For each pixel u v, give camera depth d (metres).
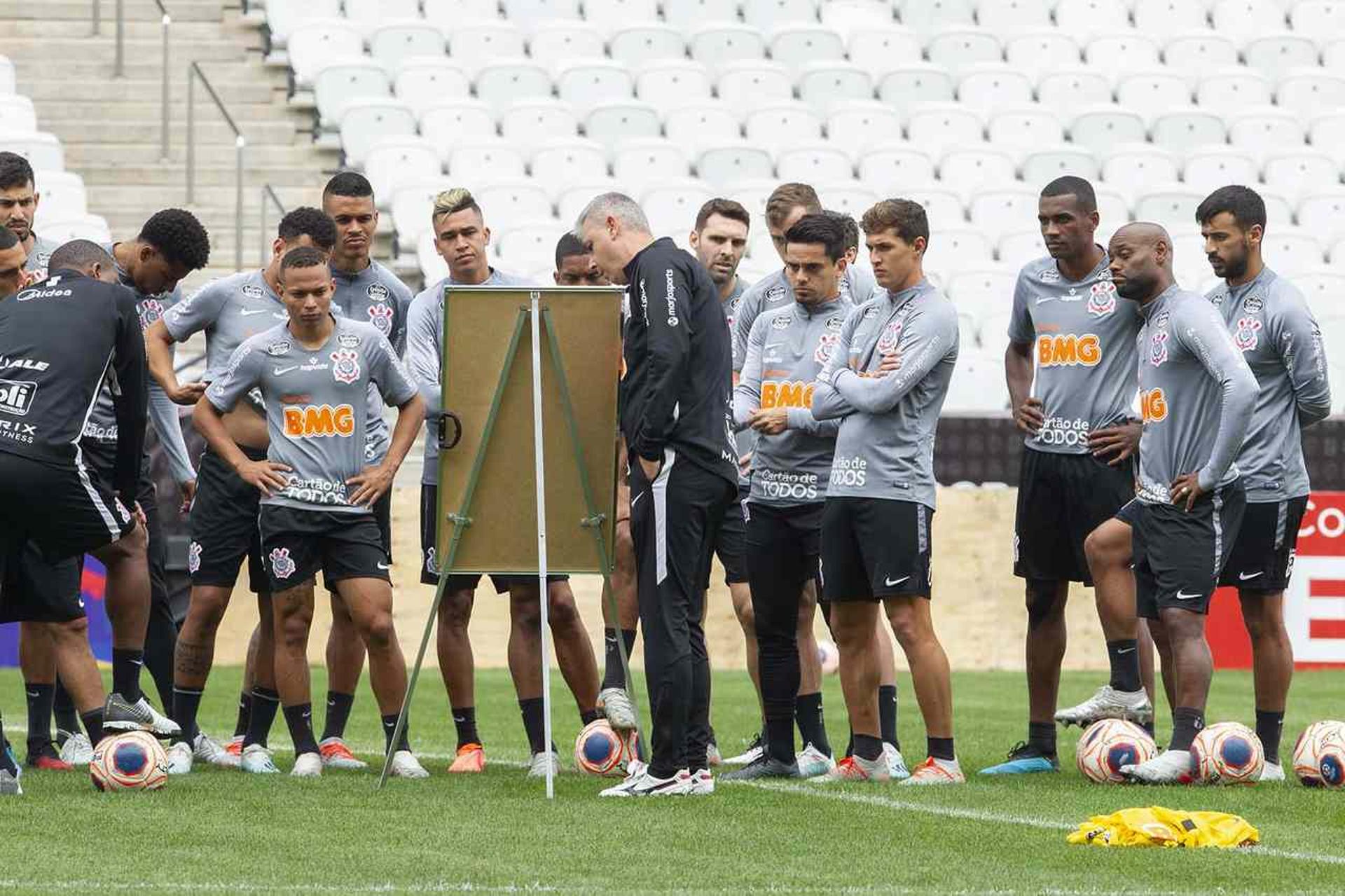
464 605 27.34
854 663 25.61
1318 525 48.16
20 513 23.47
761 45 70.50
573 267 29.59
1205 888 17.91
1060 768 27.98
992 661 48.66
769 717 26.50
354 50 66.81
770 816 22.03
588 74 66.81
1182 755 25.55
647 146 63.44
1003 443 49.03
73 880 17.62
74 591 24.94
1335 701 41.16
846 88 69.31
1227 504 25.81
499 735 32.78
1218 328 25.31
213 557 27.56
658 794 23.59
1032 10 75.69
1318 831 21.64
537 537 24.91
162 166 61.25
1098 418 27.61
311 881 17.62
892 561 24.78
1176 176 68.19
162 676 30.55
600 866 18.58
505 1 71.50
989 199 63.97
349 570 26.05
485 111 64.25
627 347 23.66
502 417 24.81
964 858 19.33
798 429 25.95
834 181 64.19
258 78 65.88
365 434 26.47
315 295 25.44
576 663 27.86
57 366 23.67
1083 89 71.62
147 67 65.31
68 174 55.09
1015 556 28.36
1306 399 27.16
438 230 27.92
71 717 29.48
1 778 23.28
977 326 58.50
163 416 29.70
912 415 24.88
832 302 27.27
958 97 71.19
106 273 26.20
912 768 28.39
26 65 64.56
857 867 18.73
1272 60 74.94
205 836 20.19
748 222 30.03
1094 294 27.77
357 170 62.72
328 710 27.94
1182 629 25.80
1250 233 27.17
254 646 28.73
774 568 26.33
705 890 17.33
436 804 22.84
